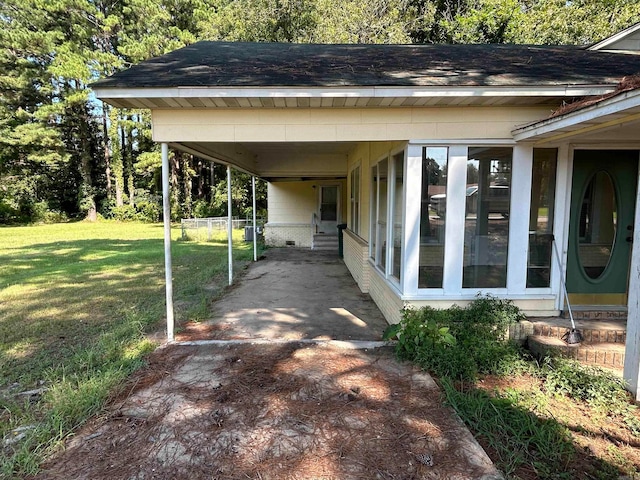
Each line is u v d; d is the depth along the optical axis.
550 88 3.77
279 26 17.02
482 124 4.20
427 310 4.22
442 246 4.36
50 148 22.58
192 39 20.41
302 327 5.03
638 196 3.05
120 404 2.96
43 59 21.36
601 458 2.41
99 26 21.14
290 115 4.24
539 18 13.34
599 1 12.73
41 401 3.11
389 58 5.30
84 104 23.95
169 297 4.41
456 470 2.24
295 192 14.26
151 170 23.70
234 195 24.14
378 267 6.14
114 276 8.62
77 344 4.53
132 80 3.83
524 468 2.29
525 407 2.89
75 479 2.18
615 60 5.19
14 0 19.44
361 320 5.35
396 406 2.92
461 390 3.20
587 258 4.53
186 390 3.18
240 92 3.77
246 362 3.75
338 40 14.45
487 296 4.32
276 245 14.45
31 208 24.45
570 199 4.40
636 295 3.05
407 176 4.28
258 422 2.71
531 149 4.24
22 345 4.50
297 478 2.18
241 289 7.34
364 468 2.25
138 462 2.32
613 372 3.44
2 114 21.31
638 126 3.33
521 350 3.94
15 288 7.47
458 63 4.82
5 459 2.32
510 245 4.36
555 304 4.44
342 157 9.87
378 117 4.22
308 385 3.25
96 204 27.05
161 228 21.30
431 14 15.06
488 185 4.32
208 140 4.27
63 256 11.59
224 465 2.29
